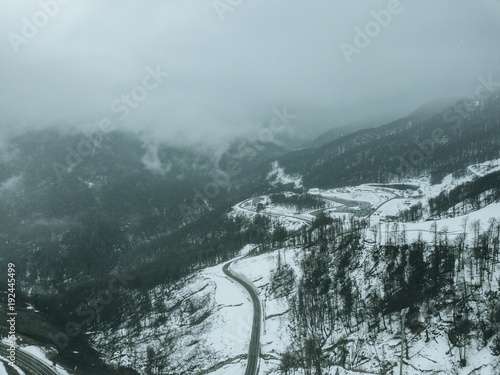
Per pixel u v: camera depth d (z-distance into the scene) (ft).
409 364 424.46
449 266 518.37
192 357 561.43
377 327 488.85
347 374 440.04
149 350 609.42
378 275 577.84
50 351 545.03
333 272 636.89
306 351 493.36
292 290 643.86
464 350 403.95
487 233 552.00
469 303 456.45
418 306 481.05
